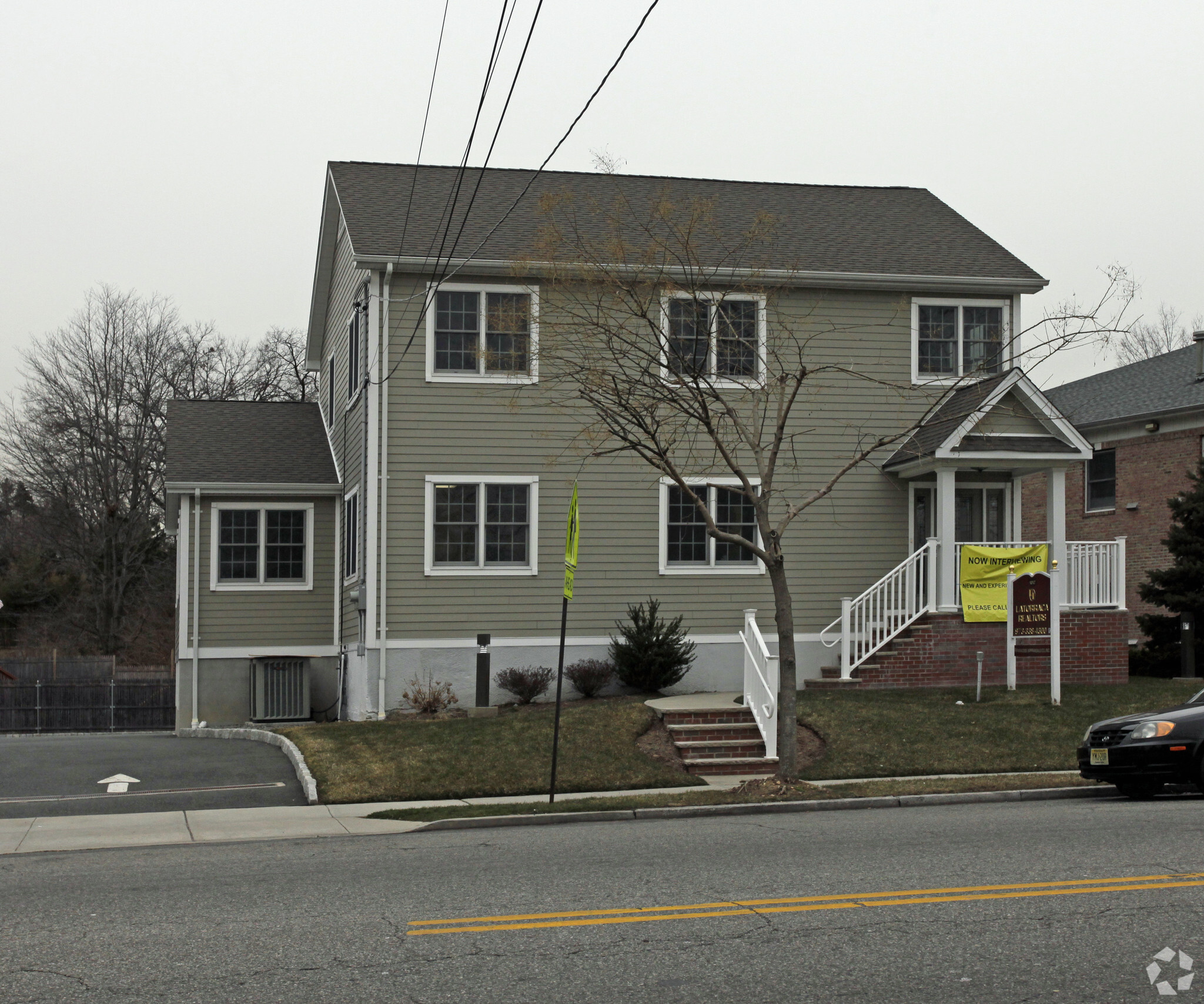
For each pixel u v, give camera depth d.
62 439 47.56
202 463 25.64
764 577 22.83
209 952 7.33
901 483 23.25
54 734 30.02
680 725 17.62
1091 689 20.86
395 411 21.69
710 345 18.84
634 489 22.45
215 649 24.81
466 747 16.67
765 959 6.98
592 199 21.05
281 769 16.59
